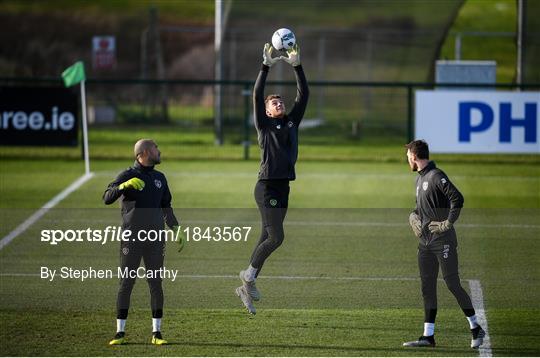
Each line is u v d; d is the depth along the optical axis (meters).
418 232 34.84
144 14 176.88
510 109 82.12
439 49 115.94
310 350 34.44
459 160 88.12
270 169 37.03
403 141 97.38
